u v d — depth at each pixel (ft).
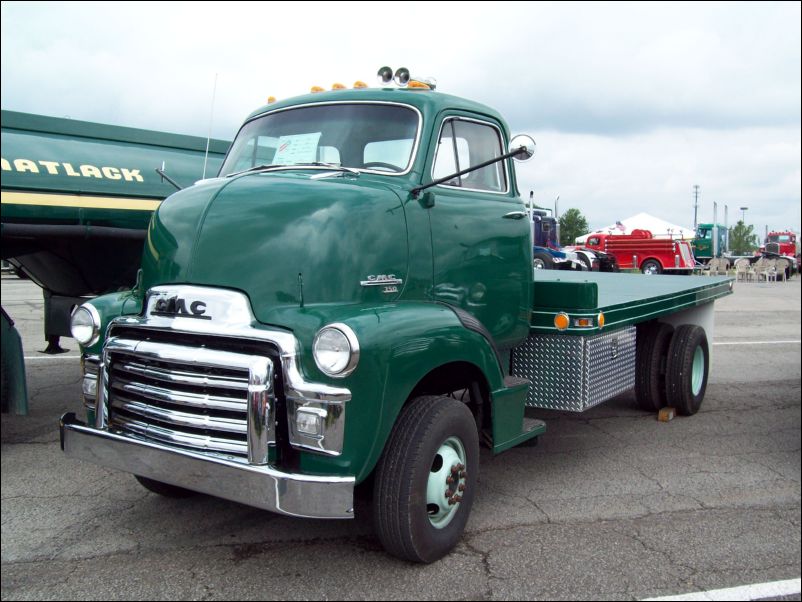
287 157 13.97
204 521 13.10
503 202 14.84
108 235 19.08
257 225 11.07
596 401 15.89
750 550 12.34
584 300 14.94
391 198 12.18
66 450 11.68
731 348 36.32
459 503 11.94
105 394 11.37
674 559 11.93
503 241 14.48
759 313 54.65
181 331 10.59
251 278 10.66
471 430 11.97
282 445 10.19
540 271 30.09
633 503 14.43
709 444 18.70
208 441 10.28
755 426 20.68
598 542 12.53
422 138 13.23
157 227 11.95
